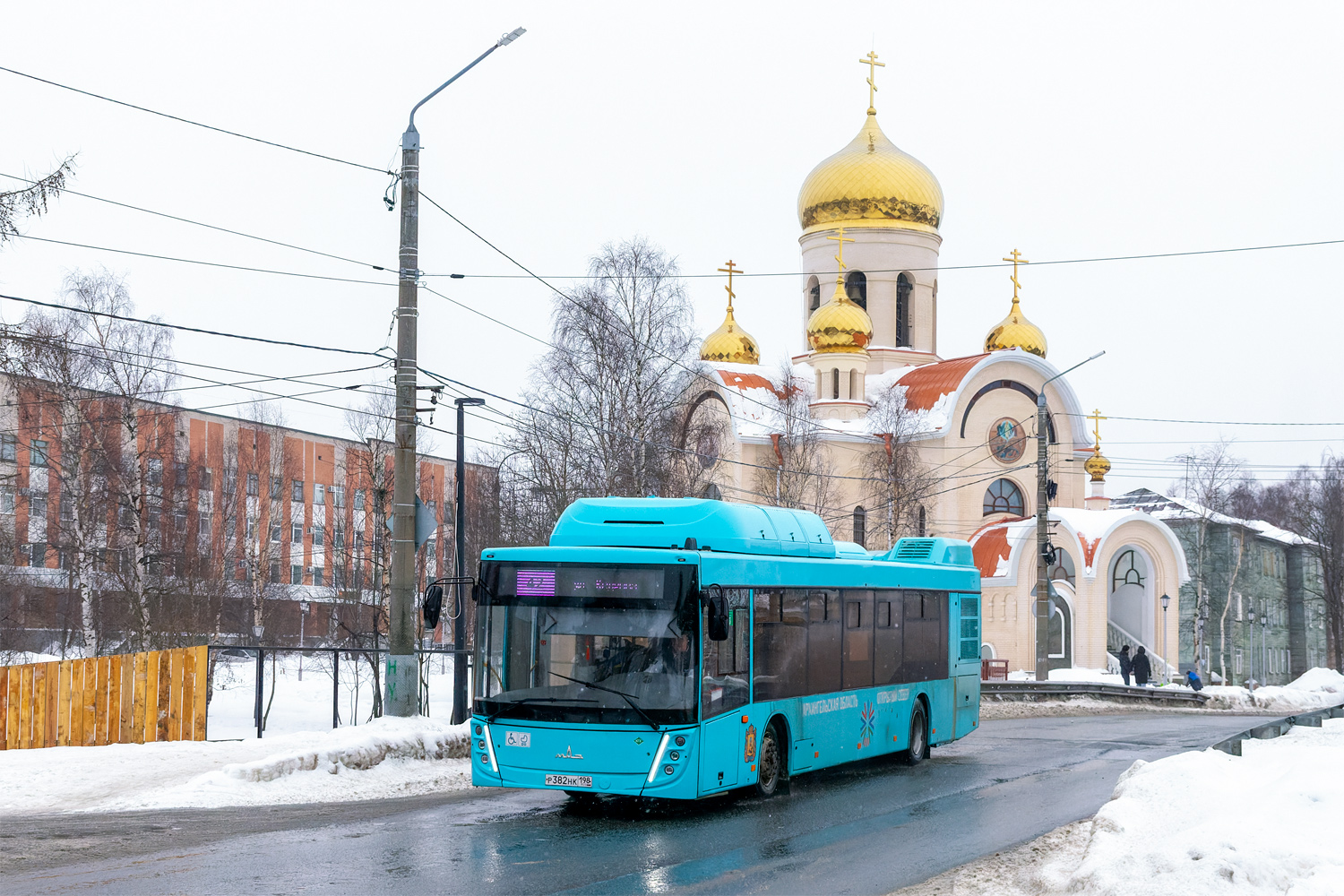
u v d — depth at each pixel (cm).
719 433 6016
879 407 6222
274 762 1728
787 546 1800
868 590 2006
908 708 2119
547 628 1530
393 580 2109
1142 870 1018
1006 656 5750
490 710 1530
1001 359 6291
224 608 6022
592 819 1504
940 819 1534
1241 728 3055
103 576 4725
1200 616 6669
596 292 4303
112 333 4284
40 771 1789
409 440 2106
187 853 1218
